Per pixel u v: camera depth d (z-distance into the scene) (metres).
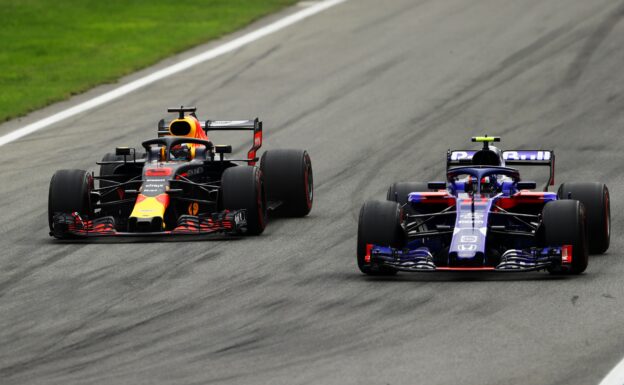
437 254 50.03
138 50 117.75
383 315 42.44
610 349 37.22
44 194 68.56
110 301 45.81
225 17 135.12
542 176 70.56
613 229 56.47
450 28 121.44
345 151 79.06
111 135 85.88
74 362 38.06
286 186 61.06
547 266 45.94
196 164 59.06
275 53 115.00
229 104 95.25
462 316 41.78
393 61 108.38
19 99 98.25
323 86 100.31
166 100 97.56
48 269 51.50
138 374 36.53
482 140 52.41
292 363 37.12
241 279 48.72
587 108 88.31
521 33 115.81
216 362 37.53
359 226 47.94
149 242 56.28
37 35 126.00
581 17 120.12
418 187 54.66
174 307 44.59
